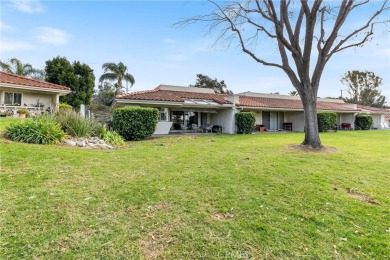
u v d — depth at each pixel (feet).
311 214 15.19
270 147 42.52
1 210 13.85
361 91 193.88
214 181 21.03
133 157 30.01
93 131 43.06
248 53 42.96
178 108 75.46
